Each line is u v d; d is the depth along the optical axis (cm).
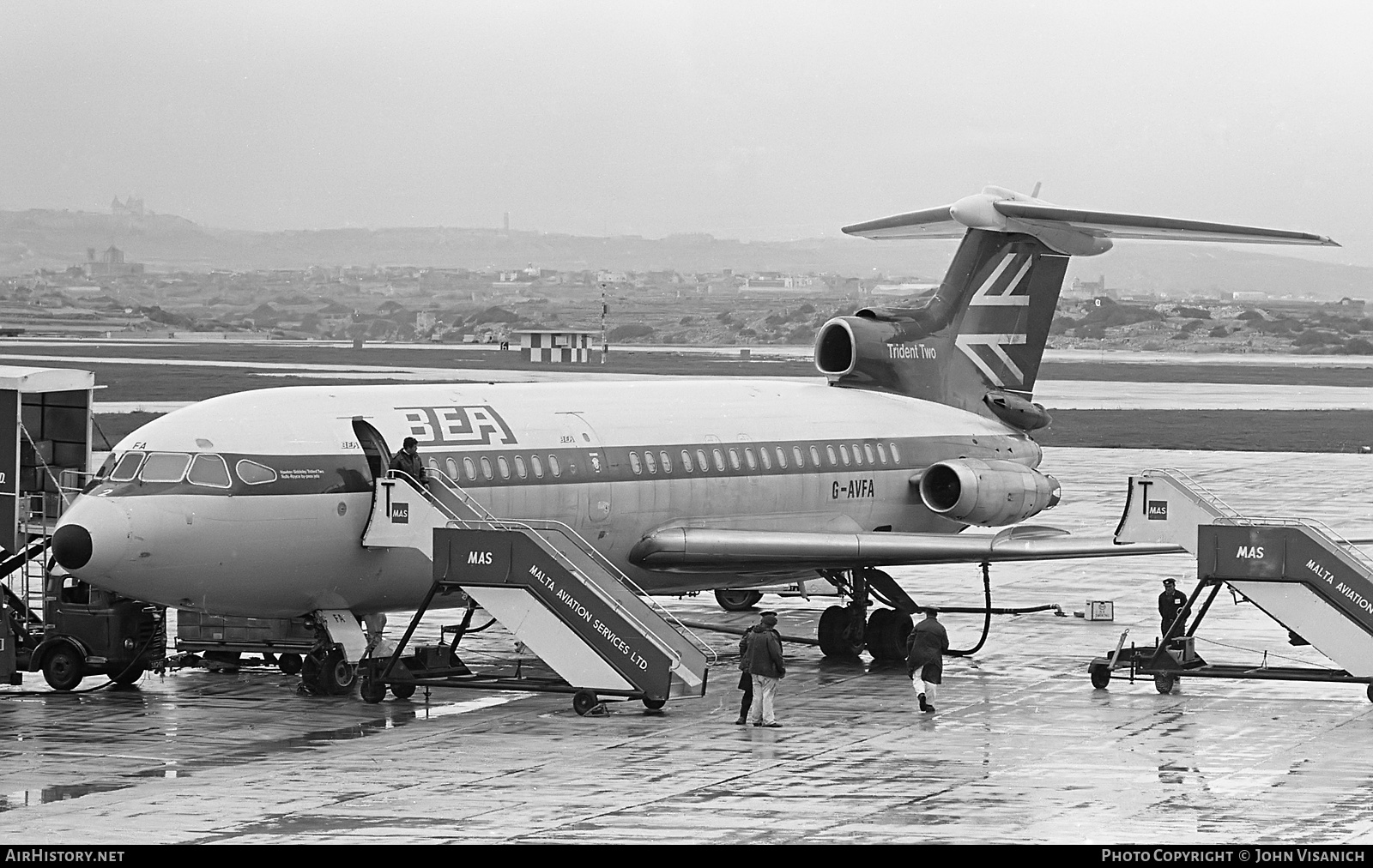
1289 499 11238
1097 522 9725
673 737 4403
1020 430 7038
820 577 6166
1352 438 16938
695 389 6188
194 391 19112
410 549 5022
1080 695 5097
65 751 4156
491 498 5153
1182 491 5325
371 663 4862
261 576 4766
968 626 6556
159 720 4575
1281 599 5041
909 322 6756
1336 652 4975
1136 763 4097
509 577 4712
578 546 4912
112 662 4975
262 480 4703
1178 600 6075
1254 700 5012
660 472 5672
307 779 3866
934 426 6644
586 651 4678
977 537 5631
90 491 4656
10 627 4916
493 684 4784
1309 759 4159
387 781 3853
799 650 6088
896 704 4953
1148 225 6231
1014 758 4156
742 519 5912
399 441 5016
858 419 6425
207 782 3825
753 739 4375
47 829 3403
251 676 5303
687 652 4762
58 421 5447
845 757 4153
